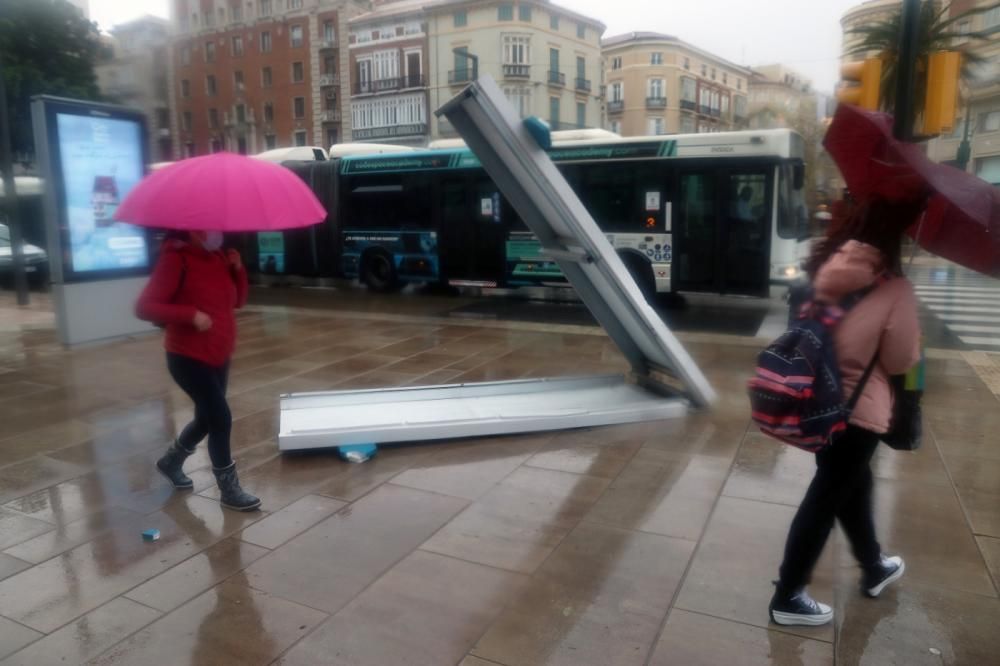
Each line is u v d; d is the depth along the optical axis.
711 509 4.23
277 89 62.91
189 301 4.01
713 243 11.72
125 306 9.28
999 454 5.11
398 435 5.28
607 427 5.70
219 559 3.73
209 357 4.09
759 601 3.27
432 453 5.21
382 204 14.84
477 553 3.75
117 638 3.06
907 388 2.81
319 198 15.62
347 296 15.10
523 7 57.28
